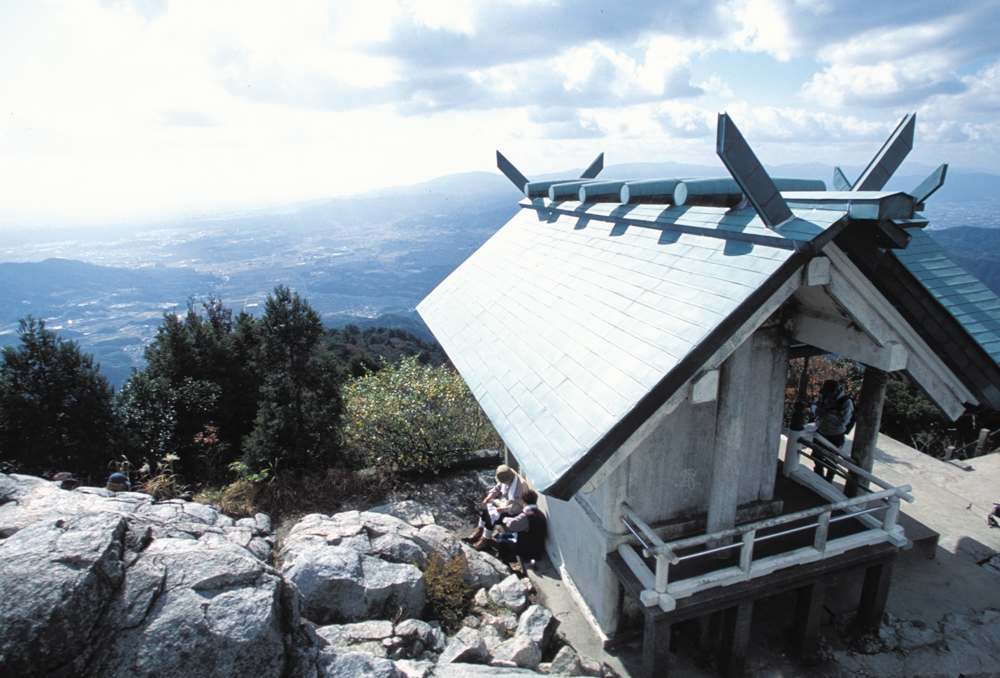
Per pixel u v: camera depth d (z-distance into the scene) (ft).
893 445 34.81
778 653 19.66
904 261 16.97
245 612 12.67
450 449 33.96
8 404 29.30
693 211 20.51
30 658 10.88
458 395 36.45
